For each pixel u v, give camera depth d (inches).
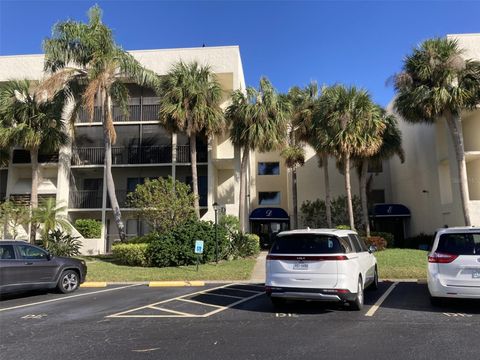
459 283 323.9
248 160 1145.4
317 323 302.2
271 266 344.8
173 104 848.9
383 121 927.7
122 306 387.5
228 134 999.6
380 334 267.4
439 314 327.3
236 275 593.0
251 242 819.4
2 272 424.8
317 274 327.9
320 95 957.2
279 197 1299.2
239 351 233.8
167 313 350.0
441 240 342.0
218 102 902.4
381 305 371.6
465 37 948.6
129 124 1060.5
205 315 339.0
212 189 986.1
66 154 1032.8
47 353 235.9
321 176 1246.9
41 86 811.4
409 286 494.6
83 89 864.3
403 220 1221.1
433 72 810.2
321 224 1170.6
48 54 796.0
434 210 1034.1
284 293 335.0
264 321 311.9
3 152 979.9
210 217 946.7
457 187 919.7
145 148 1050.7
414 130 1154.7
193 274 611.5
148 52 1029.2
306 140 990.4
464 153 875.4
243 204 933.2
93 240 968.9
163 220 779.4
